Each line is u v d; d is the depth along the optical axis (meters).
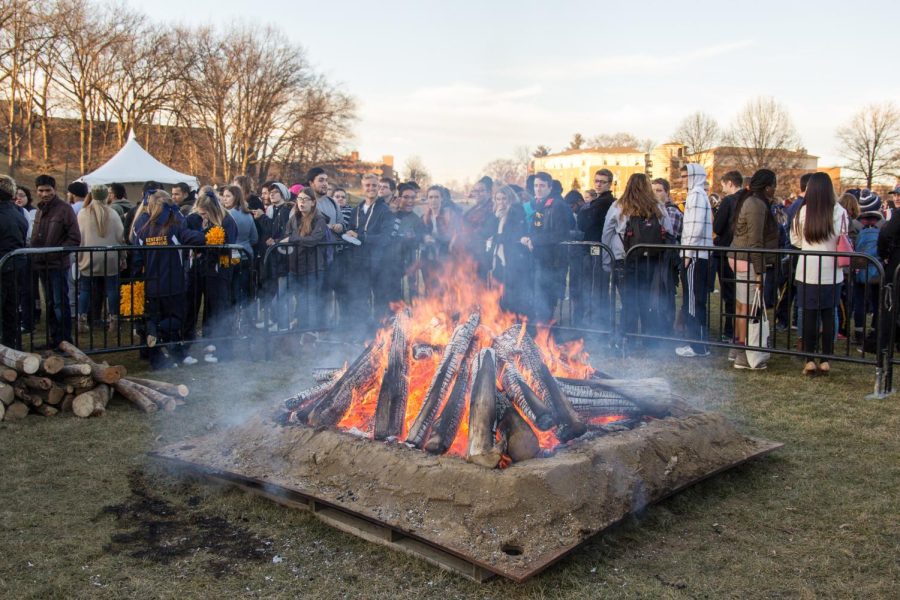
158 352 7.36
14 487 4.20
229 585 3.17
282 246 8.23
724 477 4.34
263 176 60.84
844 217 6.86
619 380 4.59
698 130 68.88
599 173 9.19
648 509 3.85
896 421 5.43
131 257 7.18
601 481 3.61
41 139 56.16
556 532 3.29
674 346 8.26
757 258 7.09
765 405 5.90
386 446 3.88
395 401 4.13
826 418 5.53
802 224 6.88
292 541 3.57
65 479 4.34
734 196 8.52
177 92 55.56
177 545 3.54
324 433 4.13
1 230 7.70
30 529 3.68
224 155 57.28
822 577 3.21
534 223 8.59
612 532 3.60
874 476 4.36
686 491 4.12
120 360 7.78
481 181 8.95
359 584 3.17
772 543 3.53
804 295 6.86
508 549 3.19
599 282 8.19
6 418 5.43
